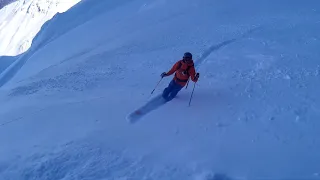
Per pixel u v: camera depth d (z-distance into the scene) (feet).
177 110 23.85
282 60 31.78
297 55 32.83
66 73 40.73
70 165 18.70
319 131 19.88
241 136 20.15
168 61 37.45
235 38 42.86
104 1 130.72
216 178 16.96
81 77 36.55
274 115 21.97
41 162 19.12
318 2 58.65
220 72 30.58
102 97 27.94
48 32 147.95
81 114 24.70
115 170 18.02
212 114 22.90
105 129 22.12
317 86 25.45
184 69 23.82
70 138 21.48
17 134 22.88
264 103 23.70
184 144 19.81
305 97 23.94
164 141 20.33
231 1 66.74
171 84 24.72
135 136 21.06
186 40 46.88
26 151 20.48
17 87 39.78
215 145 19.47
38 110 27.09
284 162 17.69
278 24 46.91
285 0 62.39
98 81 33.55
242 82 27.61
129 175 17.56
